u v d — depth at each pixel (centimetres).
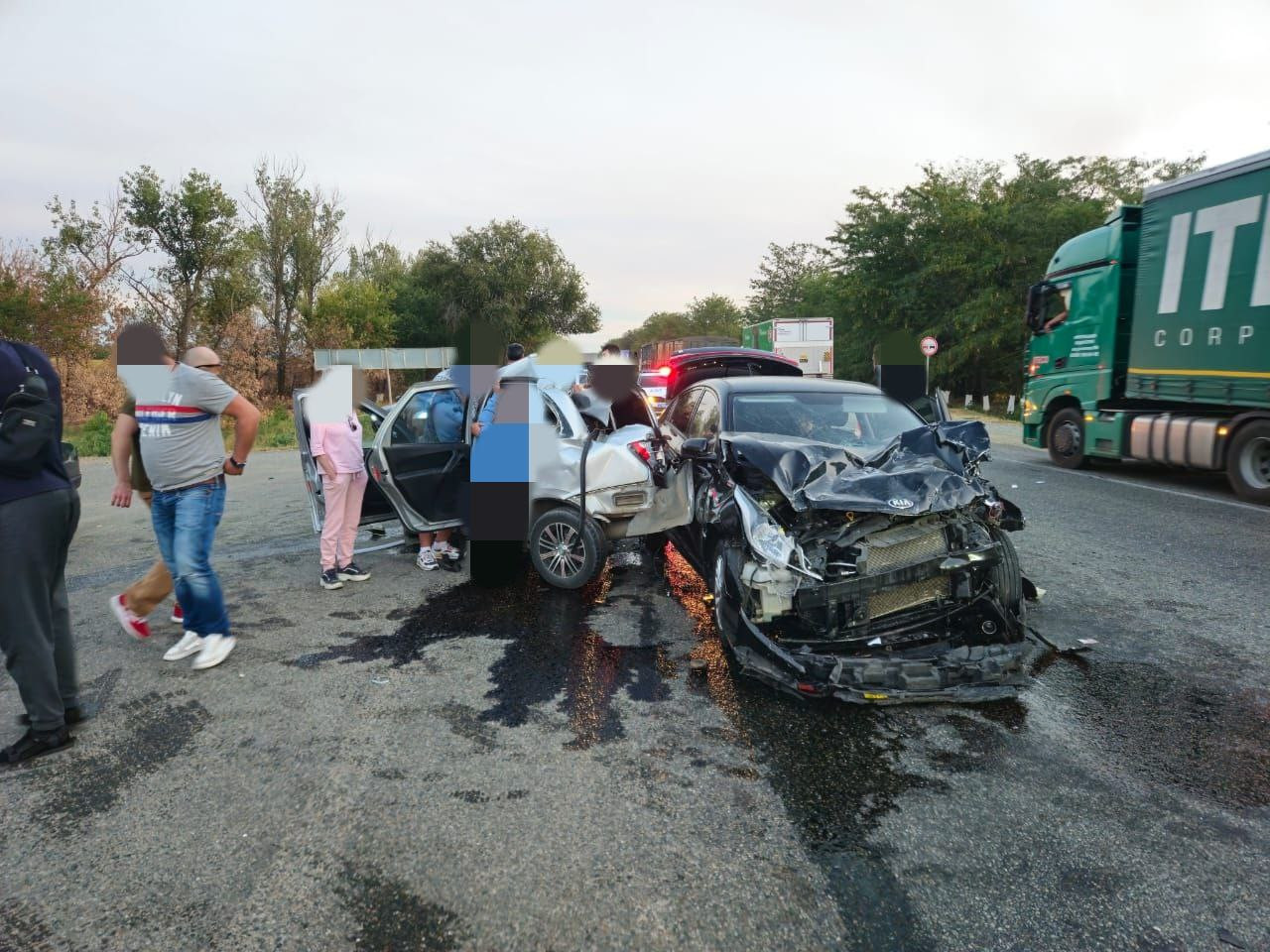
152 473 426
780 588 380
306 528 805
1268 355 820
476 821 290
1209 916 240
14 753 337
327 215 3322
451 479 610
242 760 336
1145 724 361
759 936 232
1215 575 589
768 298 7856
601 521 559
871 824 287
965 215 2842
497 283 4616
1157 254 959
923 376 786
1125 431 1040
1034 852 271
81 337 2266
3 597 331
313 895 251
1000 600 412
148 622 517
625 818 291
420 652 458
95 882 260
